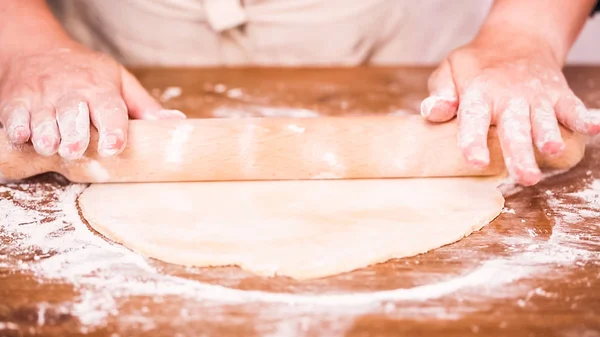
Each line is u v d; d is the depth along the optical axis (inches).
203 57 34.3
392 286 18.8
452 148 22.6
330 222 20.8
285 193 22.3
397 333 17.4
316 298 18.4
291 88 30.5
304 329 17.5
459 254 19.9
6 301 18.4
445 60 25.0
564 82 23.3
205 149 22.7
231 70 32.9
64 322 17.8
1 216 21.7
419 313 18.0
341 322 17.7
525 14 26.0
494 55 24.1
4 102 23.3
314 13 32.9
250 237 20.2
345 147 22.7
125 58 34.4
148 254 19.8
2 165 22.9
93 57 24.9
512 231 20.9
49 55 24.8
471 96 22.5
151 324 17.7
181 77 32.0
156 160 22.7
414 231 20.4
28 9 26.6
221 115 27.7
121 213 21.4
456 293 18.6
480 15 35.1
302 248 19.7
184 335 17.4
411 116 23.5
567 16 26.3
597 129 21.5
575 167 24.0
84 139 21.5
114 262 19.7
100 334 17.5
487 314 17.9
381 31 34.1
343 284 18.9
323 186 22.8
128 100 24.3
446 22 34.4
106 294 18.6
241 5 32.7
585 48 47.1
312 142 22.8
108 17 33.4
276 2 32.6
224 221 20.9
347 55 34.0
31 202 22.4
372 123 23.1
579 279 19.0
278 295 18.5
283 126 23.0
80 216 21.7
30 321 17.8
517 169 20.7
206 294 18.6
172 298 18.5
